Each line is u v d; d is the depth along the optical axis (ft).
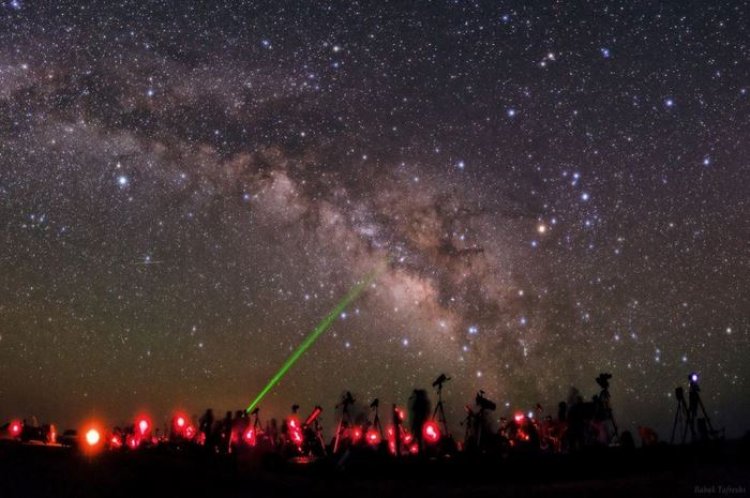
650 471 28.66
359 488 30.78
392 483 31.19
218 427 41.78
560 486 27.48
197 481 33.47
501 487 28.40
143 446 43.57
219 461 37.68
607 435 36.52
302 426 42.65
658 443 31.37
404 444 37.47
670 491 25.02
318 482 32.96
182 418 48.62
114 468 35.50
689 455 29.53
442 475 31.50
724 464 28.53
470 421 37.60
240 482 33.53
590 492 25.88
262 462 37.01
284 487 32.17
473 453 33.58
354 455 34.40
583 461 30.14
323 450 42.09
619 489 25.85
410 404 35.68
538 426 40.01
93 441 39.86
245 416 41.63
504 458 31.81
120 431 47.75
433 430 34.91
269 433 45.55
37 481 33.27
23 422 45.96
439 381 38.83
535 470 29.99
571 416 35.17
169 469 35.65
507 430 38.88
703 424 31.50
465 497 26.99
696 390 33.94
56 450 38.63
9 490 32.12
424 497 27.66
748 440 29.68
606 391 37.09
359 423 43.14
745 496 23.98
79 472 34.83
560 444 38.45
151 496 31.81
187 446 40.93
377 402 40.11
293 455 40.65
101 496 31.78
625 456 29.94
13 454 37.14
